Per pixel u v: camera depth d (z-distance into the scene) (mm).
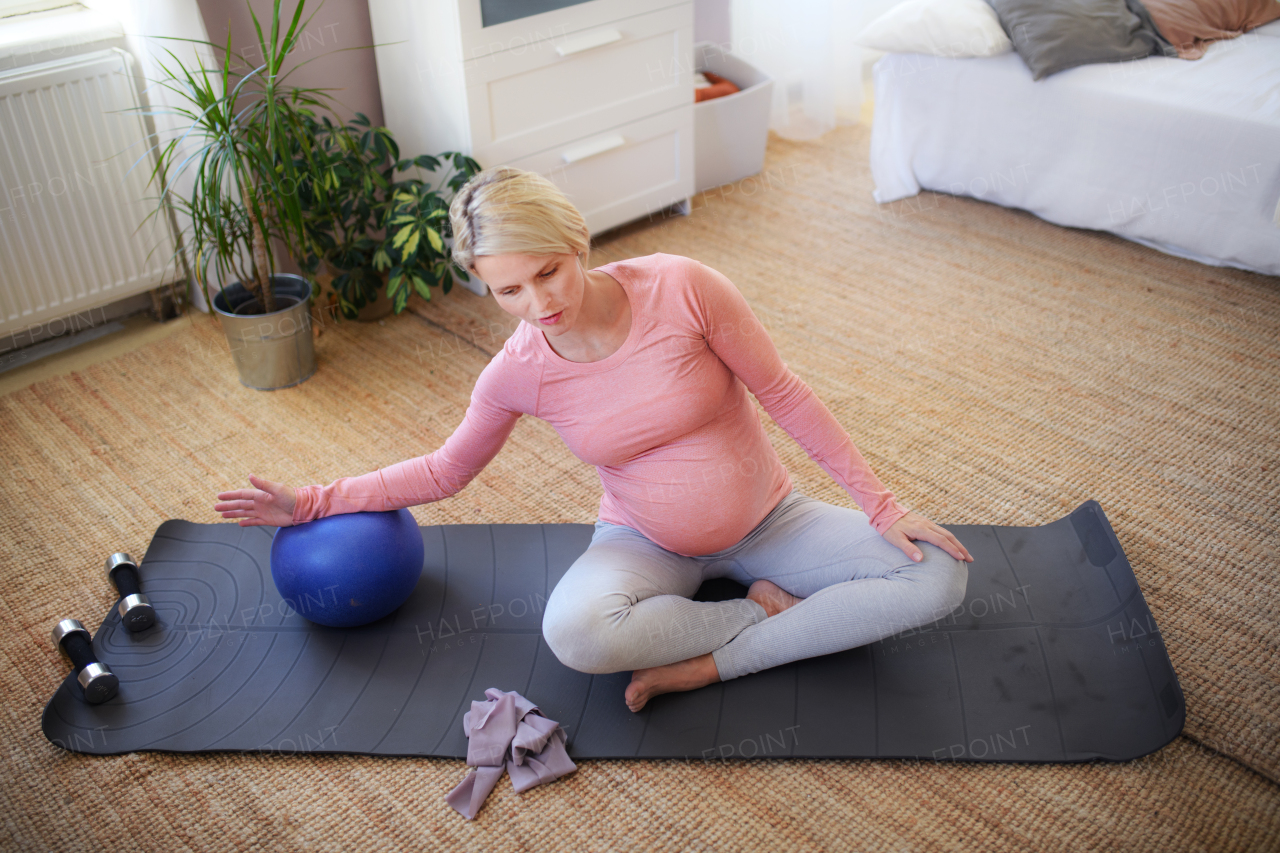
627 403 1343
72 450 2152
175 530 1890
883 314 2562
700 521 1466
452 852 1325
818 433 1419
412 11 2465
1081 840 1297
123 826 1374
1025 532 1806
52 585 1797
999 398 2213
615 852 1314
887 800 1361
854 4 3551
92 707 1536
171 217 2529
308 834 1355
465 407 2270
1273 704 1473
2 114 2176
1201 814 1320
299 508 1568
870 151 3283
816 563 1519
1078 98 2734
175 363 2459
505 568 1788
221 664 1606
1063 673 1515
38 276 2363
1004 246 2877
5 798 1416
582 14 2594
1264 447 2016
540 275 1155
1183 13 2830
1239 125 2467
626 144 2883
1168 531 1813
